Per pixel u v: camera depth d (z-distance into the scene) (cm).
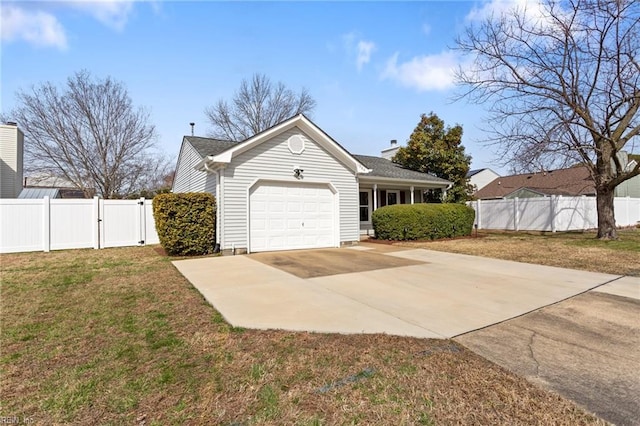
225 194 1008
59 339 360
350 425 217
